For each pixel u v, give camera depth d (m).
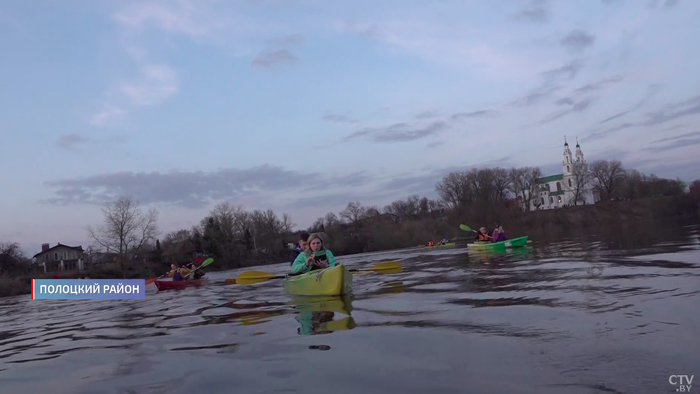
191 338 3.83
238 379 2.53
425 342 3.02
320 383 2.36
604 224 55.09
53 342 4.41
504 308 4.00
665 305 3.55
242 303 6.11
